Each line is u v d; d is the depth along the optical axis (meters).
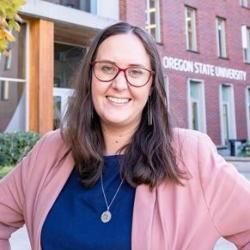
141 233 1.53
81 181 1.73
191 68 19.16
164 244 1.51
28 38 11.85
